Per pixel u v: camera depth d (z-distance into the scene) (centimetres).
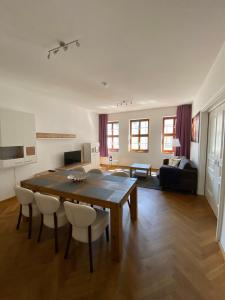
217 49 205
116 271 166
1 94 329
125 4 134
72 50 205
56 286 150
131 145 685
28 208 224
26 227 247
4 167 309
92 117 673
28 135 350
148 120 637
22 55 217
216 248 199
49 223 202
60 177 275
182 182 377
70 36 178
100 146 729
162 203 327
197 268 169
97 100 477
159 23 157
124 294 142
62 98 453
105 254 191
